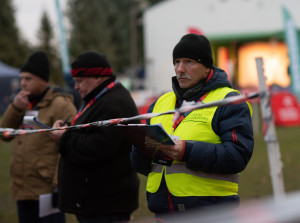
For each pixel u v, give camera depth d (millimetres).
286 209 1013
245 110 2773
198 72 2914
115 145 3531
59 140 3748
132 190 3770
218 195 2750
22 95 4590
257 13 37406
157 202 2918
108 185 3619
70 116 4457
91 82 3811
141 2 44156
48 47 50562
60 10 11406
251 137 2764
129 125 2568
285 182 8141
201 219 991
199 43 2914
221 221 972
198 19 38188
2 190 8391
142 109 19625
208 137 2787
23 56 45844
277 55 40531
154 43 39250
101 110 3629
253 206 1045
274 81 40625
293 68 20172
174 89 3066
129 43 66625
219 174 2768
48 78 4691
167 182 2836
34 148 4430
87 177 3607
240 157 2688
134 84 38406
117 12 67188
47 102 4535
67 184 3697
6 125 4699
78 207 3625
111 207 3629
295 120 18156
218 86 2898
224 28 38000
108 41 56344
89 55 3824
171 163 2807
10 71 28625
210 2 38000
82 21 53750
